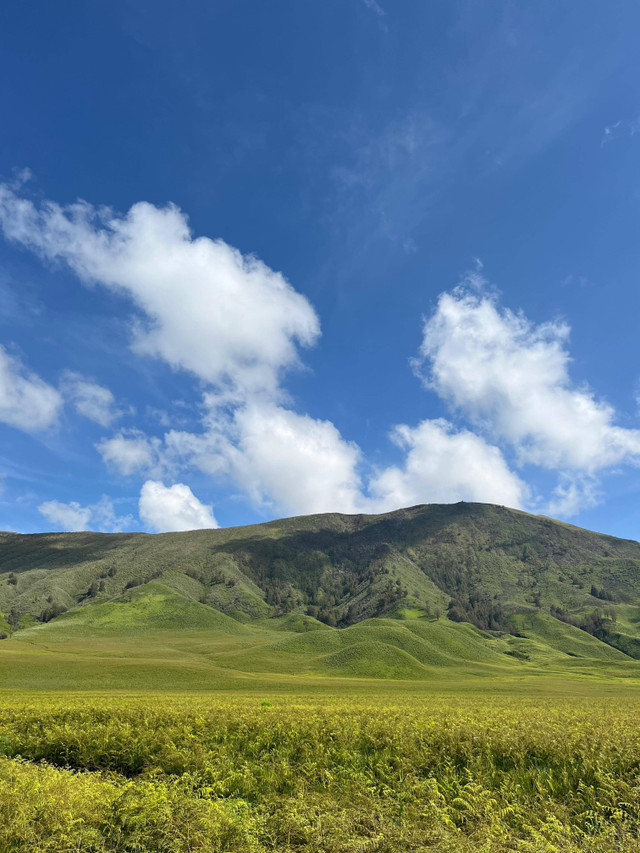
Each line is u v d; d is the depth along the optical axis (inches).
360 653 6540.4
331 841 413.4
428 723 804.6
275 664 6417.3
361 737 737.0
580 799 506.3
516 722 812.0
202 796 545.0
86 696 2186.3
